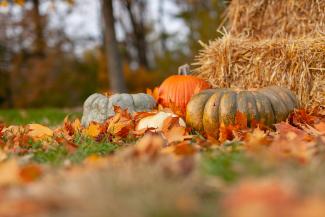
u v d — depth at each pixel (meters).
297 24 2.74
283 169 1.17
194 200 0.99
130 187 1.03
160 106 2.32
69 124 2.24
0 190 1.18
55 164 1.45
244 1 2.88
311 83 2.37
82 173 1.23
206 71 2.62
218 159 1.39
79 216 0.92
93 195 0.99
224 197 0.99
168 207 0.92
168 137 1.84
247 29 2.87
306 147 1.52
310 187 1.00
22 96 7.65
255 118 2.05
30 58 7.75
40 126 2.12
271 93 2.14
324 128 2.02
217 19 7.61
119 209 0.92
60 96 7.78
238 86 2.51
